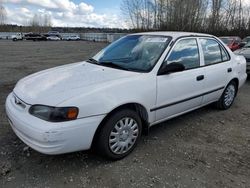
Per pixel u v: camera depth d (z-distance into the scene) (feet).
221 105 17.12
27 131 9.27
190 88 13.50
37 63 44.29
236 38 49.16
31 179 9.50
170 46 12.69
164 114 12.55
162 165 10.59
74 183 9.34
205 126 14.69
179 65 12.22
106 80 10.61
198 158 11.23
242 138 13.35
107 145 10.35
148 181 9.54
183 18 99.86
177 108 13.11
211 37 15.70
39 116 9.27
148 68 11.90
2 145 11.75
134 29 110.42
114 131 10.52
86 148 9.82
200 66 14.28
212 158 11.28
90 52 73.92
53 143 8.96
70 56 60.03
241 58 18.37
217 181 9.71
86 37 219.61
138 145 12.17
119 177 9.73
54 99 9.30
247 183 9.65
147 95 11.34
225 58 16.56
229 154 11.69
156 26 105.29
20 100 10.08
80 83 10.37
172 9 101.19
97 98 9.72
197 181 9.66
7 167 10.12
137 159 10.99
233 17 98.89
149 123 11.94
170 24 101.30
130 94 10.69
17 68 36.88
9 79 27.02
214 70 15.14
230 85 17.26
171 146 12.21
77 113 9.25
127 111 10.76
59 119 9.04
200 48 14.49
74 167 10.27
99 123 9.84
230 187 9.40
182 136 13.32
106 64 12.85
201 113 16.76
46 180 9.46
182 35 13.60
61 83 10.44
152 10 104.94
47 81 10.87
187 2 98.99
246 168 10.62
